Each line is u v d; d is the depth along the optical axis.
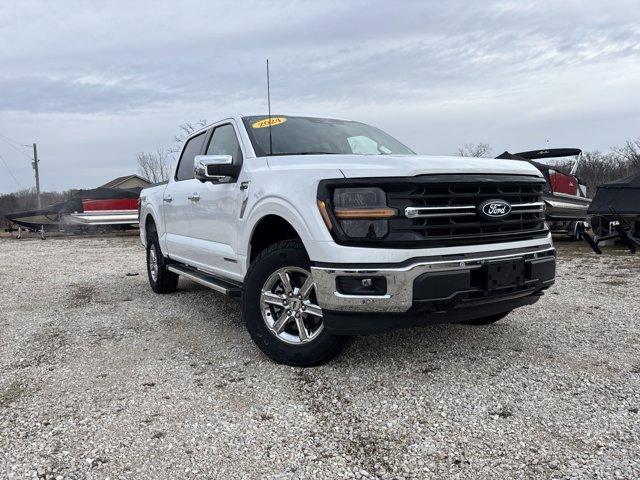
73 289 7.59
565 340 4.40
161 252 6.71
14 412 3.21
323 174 3.48
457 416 3.02
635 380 3.50
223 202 4.64
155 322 5.34
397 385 3.46
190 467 2.56
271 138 4.50
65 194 51.16
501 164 3.81
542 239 3.93
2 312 6.09
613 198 10.76
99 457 2.66
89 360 4.16
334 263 3.32
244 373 3.75
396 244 3.26
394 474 2.46
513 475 2.43
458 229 3.45
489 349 4.16
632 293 6.42
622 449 2.63
